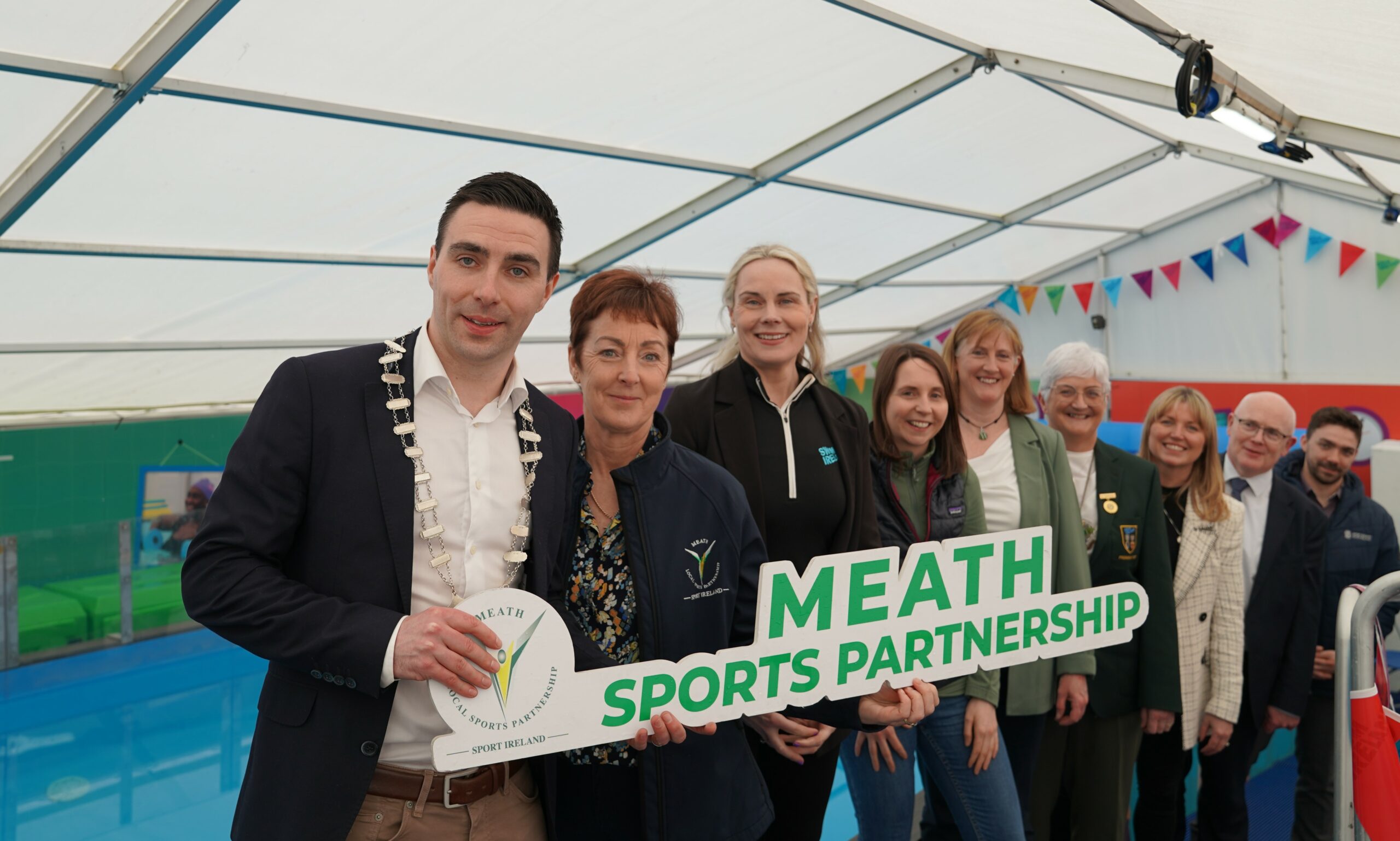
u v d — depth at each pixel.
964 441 2.41
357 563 1.22
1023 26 4.01
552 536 1.36
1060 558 2.35
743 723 1.90
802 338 2.05
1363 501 3.17
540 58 3.75
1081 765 2.54
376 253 5.27
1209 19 2.63
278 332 6.29
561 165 4.89
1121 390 9.74
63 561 5.81
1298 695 2.76
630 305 1.54
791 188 6.04
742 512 1.65
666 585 1.53
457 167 4.49
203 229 4.45
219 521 1.18
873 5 4.05
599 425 1.59
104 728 4.81
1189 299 9.37
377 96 3.73
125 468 8.04
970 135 5.89
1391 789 1.40
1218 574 2.63
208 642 6.32
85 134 3.32
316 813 1.17
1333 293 8.42
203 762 4.34
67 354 5.82
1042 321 10.43
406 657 1.13
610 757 1.56
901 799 2.15
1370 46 2.38
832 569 1.44
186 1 2.87
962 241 8.21
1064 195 7.62
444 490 1.27
